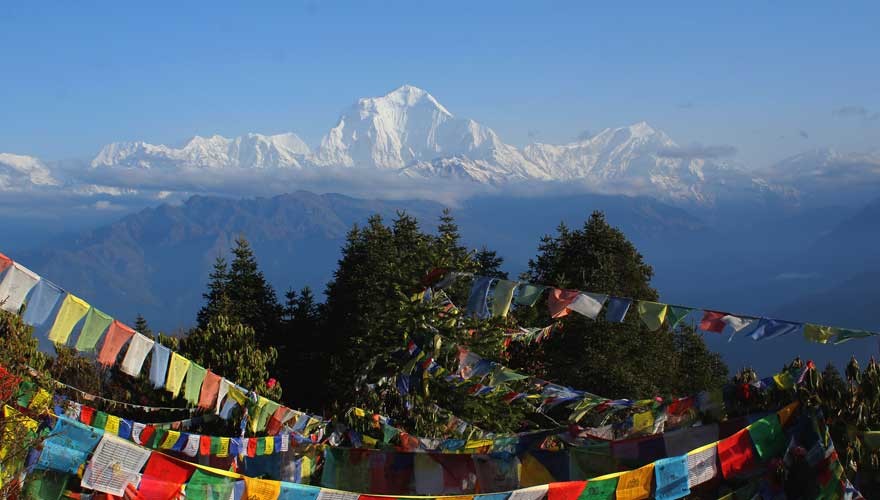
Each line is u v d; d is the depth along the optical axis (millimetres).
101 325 14469
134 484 11844
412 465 16750
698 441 16328
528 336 31172
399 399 25594
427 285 21125
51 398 15109
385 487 16703
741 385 16781
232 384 17406
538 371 43156
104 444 11961
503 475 16578
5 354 16109
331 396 41062
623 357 47094
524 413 30562
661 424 17734
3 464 11812
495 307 18141
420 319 30000
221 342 29344
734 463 14156
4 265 13531
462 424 23344
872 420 16016
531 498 12469
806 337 14977
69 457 11930
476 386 22938
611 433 17844
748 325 15570
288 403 44688
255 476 17109
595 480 12922
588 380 44406
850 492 14000
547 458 16688
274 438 17000
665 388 49438
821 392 16141
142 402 25422
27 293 13727
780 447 14539
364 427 19828
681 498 14992
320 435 19062
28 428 12312
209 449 16547
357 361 37062
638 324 47250
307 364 46531
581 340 46125
